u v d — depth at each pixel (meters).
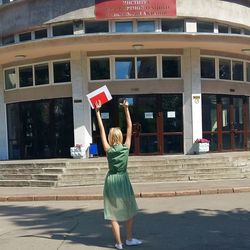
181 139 20.53
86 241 8.41
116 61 20.34
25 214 11.86
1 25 22.67
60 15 20.67
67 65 20.67
